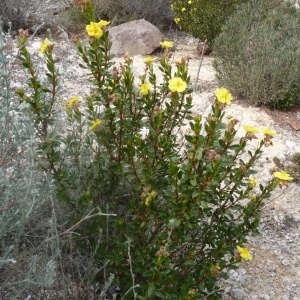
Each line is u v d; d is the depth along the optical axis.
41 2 8.18
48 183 2.13
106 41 2.33
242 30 6.01
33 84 2.33
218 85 5.90
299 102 5.68
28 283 2.08
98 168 2.58
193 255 2.34
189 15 7.62
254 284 3.05
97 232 2.48
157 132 2.24
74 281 2.50
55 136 2.37
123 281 2.44
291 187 4.07
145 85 2.43
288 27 6.05
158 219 2.32
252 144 4.66
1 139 2.23
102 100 2.43
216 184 2.06
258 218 2.42
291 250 3.39
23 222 2.06
